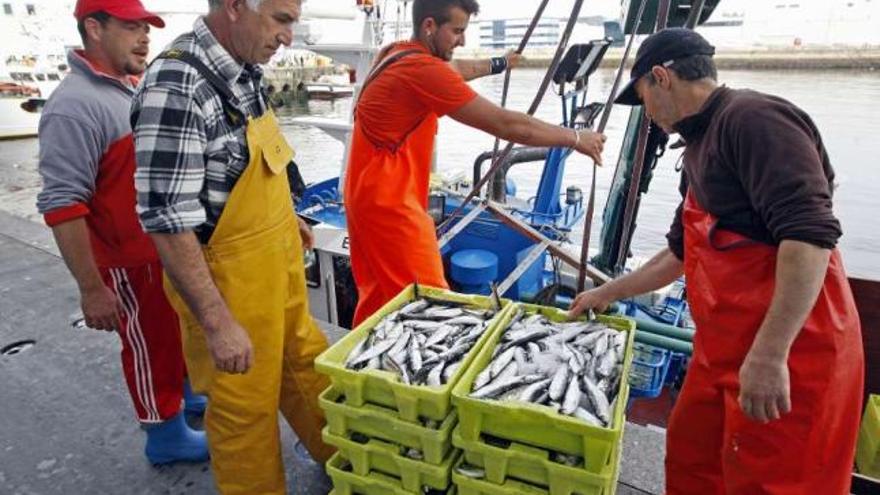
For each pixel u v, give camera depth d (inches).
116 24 65.8
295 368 69.7
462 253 152.9
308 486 76.9
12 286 141.9
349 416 54.4
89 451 84.1
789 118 45.4
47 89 968.3
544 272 170.7
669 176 417.1
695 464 61.4
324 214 171.8
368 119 85.4
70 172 63.8
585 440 45.0
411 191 89.4
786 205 43.0
